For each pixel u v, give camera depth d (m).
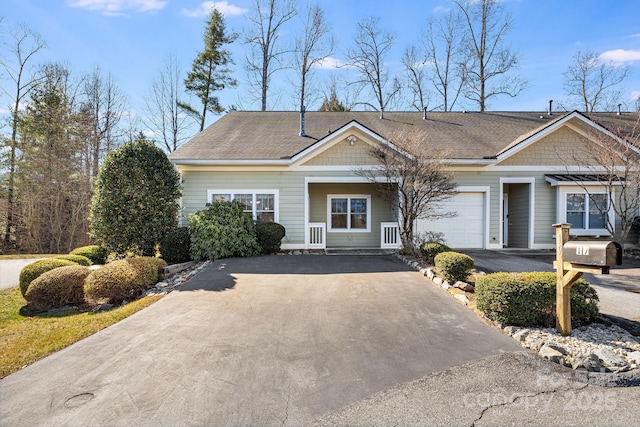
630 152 10.42
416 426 2.71
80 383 3.35
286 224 11.91
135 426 2.71
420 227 12.21
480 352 3.90
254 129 14.45
